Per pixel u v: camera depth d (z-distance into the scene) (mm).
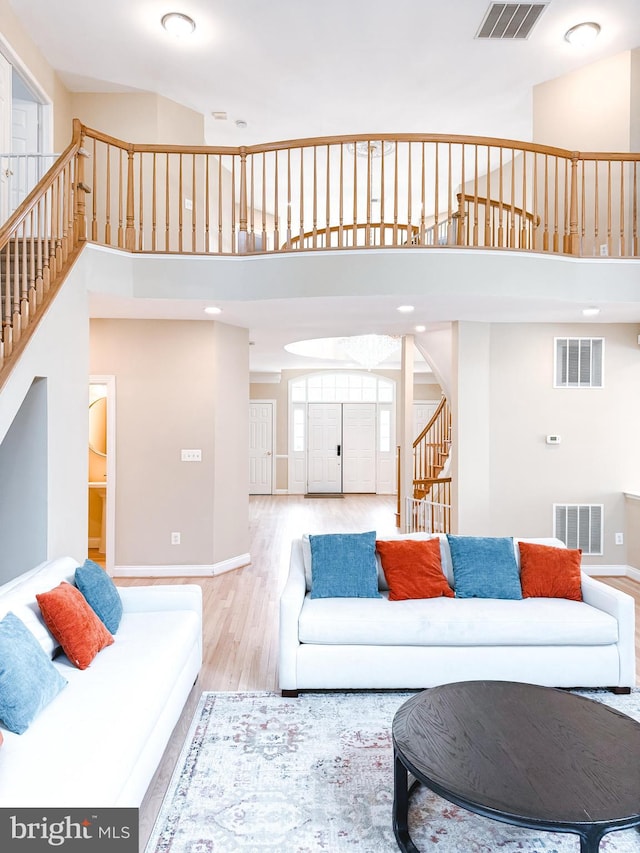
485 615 2955
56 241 3756
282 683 2914
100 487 6020
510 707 2105
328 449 11852
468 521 5375
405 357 7066
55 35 4707
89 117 5625
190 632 2826
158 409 5410
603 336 5523
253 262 4367
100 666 2322
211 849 1864
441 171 7379
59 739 1780
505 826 2016
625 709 2787
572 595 3227
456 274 4207
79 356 3895
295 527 8039
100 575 2844
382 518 8781
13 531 3346
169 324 5418
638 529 5324
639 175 4883
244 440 5953
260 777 2254
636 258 4422
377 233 6930
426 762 1732
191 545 5445
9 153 4594
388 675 2889
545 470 5504
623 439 5527
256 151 4391
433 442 8508
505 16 4445
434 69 5180
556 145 5434
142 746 1871
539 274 4316
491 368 5469
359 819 2018
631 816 1500
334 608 3041
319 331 6145
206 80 5391
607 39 4789
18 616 2244
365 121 6121
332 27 4555
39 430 3332
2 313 3363
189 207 5930
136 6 4316
